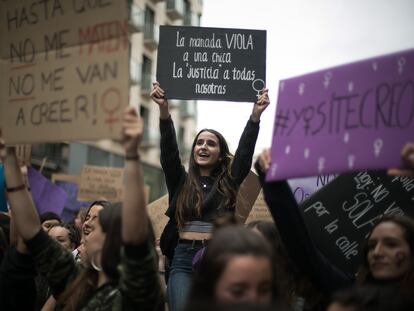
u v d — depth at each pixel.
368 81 2.84
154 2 32.97
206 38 4.95
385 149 2.73
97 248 3.00
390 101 2.77
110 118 2.92
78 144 29.00
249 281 2.12
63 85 3.15
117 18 3.00
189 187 4.61
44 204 5.69
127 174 2.70
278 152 3.03
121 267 2.72
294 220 3.10
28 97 3.29
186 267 4.40
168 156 4.77
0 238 4.20
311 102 2.98
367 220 4.04
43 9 3.33
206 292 2.17
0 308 3.27
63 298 3.07
